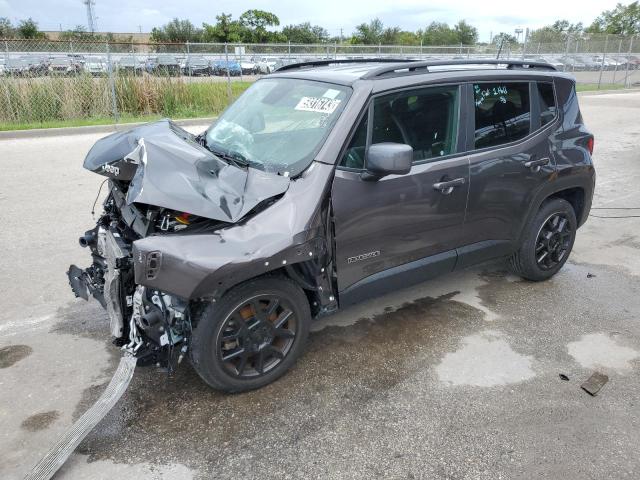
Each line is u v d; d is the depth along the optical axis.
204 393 3.11
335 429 2.85
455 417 2.95
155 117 14.20
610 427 2.90
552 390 3.21
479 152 3.78
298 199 2.95
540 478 2.54
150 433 2.79
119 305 2.87
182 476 2.52
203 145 3.78
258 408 2.99
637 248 5.57
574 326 3.96
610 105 19.58
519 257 4.47
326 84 3.48
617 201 7.33
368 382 3.25
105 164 3.03
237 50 19.34
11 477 2.50
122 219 3.35
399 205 3.36
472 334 3.82
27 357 3.43
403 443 2.75
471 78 3.74
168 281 2.56
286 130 3.38
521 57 23.94
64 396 3.07
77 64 13.98
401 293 4.45
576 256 5.35
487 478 2.54
